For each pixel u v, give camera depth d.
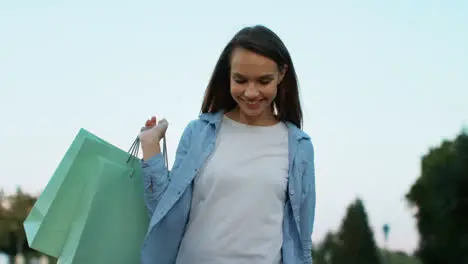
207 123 2.57
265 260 2.35
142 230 2.53
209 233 2.37
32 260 58.56
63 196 2.37
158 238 2.42
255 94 2.33
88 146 2.44
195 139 2.51
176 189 2.39
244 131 2.54
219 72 2.58
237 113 2.61
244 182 2.40
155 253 2.42
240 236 2.35
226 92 2.61
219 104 2.61
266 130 2.55
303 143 2.58
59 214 2.36
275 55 2.35
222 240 2.35
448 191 29.22
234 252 2.34
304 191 2.54
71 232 2.34
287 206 2.49
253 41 2.33
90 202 2.33
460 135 29.58
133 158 2.55
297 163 2.51
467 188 28.72
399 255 36.03
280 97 2.62
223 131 2.54
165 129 2.53
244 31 2.45
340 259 33.59
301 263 2.49
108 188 2.42
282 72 2.50
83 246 2.30
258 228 2.37
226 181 2.39
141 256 2.41
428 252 30.00
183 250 2.41
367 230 33.53
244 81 2.36
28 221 2.37
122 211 2.46
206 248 2.36
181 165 2.45
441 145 31.52
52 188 2.38
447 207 29.11
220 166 2.42
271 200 2.42
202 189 2.41
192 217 2.43
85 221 2.30
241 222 2.36
